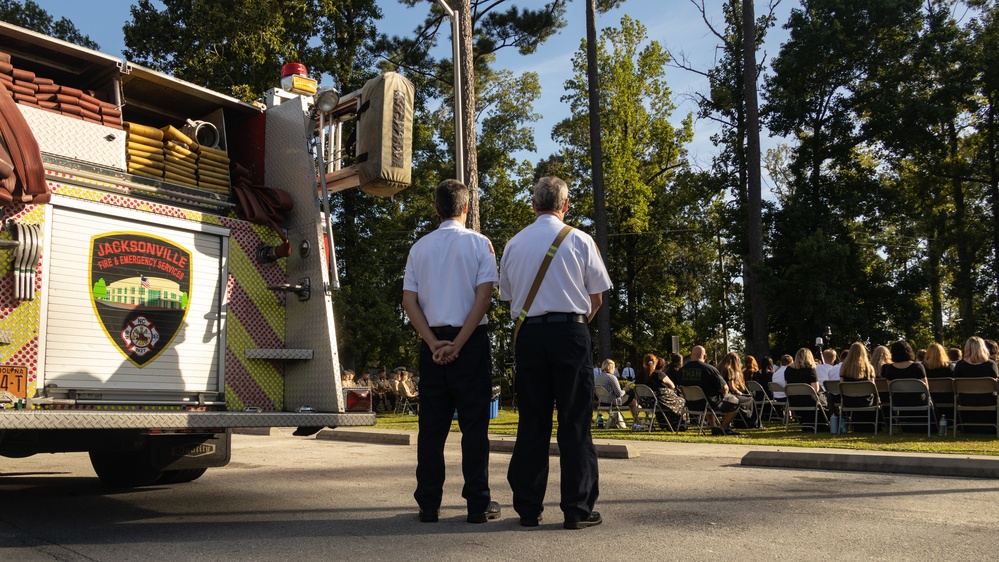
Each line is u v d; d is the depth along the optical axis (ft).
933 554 12.30
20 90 16.67
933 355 38.50
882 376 38.93
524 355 14.56
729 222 114.73
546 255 14.44
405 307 15.55
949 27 107.14
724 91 114.32
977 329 117.08
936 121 105.91
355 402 18.20
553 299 14.38
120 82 19.20
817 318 96.73
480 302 14.94
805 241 97.04
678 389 46.14
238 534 14.26
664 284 145.28
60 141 16.65
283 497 19.19
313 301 18.81
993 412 35.53
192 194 18.54
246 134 20.98
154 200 17.72
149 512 16.98
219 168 19.48
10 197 14.73
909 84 108.17
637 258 145.07
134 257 17.15
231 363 18.38
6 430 15.15
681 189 142.82
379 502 18.16
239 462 28.27
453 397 15.49
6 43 17.47
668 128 138.00
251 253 19.12
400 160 18.42
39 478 23.98
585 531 14.14
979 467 21.53
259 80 84.28
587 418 14.51
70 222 16.22
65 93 17.33
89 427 14.34
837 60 106.52
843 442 33.22
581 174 139.95
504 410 78.69
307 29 92.99
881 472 23.03
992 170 115.55
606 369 48.11
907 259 138.10
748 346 117.50
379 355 109.29
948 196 127.75
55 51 17.94
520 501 14.71
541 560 11.98
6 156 14.71
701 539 13.43
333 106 18.80
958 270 124.67
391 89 18.31
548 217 15.10
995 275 118.21
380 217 106.22
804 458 24.49
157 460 18.74
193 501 18.65
